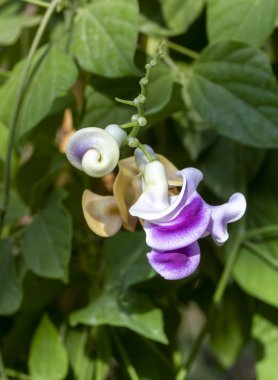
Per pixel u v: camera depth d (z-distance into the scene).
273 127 0.51
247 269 0.55
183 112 0.58
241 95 0.51
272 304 0.54
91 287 0.57
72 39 0.52
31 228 0.54
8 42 0.57
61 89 0.50
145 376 0.57
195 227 0.40
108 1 0.52
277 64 0.58
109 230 0.45
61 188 0.54
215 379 0.97
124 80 0.52
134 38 0.50
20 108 0.51
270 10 0.50
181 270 0.40
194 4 0.55
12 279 0.55
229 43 0.51
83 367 0.57
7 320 0.62
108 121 0.52
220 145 0.58
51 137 0.56
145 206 0.42
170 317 0.60
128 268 0.52
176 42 0.57
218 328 0.60
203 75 0.52
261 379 0.54
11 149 0.51
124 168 0.44
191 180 0.41
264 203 0.57
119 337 0.58
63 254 0.52
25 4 0.60
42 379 0.55
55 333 0.55
